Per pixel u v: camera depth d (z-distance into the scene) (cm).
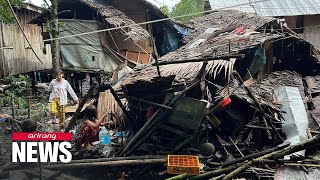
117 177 646
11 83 1391
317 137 517
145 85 726
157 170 661
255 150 757
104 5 1716
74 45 1558
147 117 777
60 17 1670
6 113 1143
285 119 856
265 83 1029
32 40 1848
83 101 632
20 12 1716
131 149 680
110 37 1652
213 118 687
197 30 1678
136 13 1823
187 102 656
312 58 1278
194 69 752
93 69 1574
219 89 748
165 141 748
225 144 732
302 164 553
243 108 807
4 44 1538
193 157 587
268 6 1981
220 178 535
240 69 998
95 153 698
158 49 1894
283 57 1295
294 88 1018
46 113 1220
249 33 1041
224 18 1684
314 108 967
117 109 976
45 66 1998
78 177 600
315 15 1997
